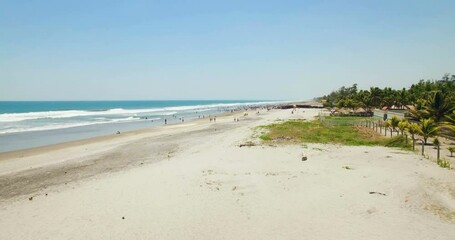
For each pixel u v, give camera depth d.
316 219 14.98
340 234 13.45
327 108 119.31
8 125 66.69
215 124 67.69
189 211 16.09
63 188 20.42
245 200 17.58
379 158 27.72
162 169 24.44
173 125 68.44
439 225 14.18
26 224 14.88
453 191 18.48
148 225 14.55
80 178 22.94
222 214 15.74
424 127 35.59
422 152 29.19
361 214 15.38
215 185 20.14
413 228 13.88
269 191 18.97
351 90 156.88
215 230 14.07
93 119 88.19
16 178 23.30
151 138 45.78
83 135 51.25
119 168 26.11
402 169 23.48
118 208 16.58
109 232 13.90
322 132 45.19
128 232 13.89
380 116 76.25
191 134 49.47
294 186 19.78
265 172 23.11
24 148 37.72
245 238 13.34
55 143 42.03
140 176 22.52
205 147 35.56
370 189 18.78
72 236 13.58
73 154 33.19
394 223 14.36
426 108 47.53
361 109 87.19
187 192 18.86
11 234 13.89
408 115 59.59
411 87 108.06
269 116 89.25
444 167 24.23
